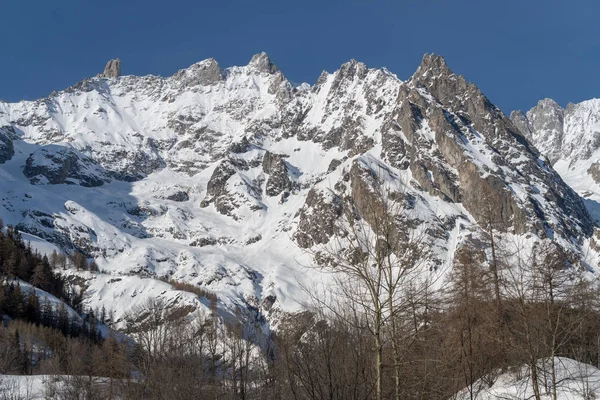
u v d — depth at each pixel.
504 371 43.28
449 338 36.94
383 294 28.39
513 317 38.94
